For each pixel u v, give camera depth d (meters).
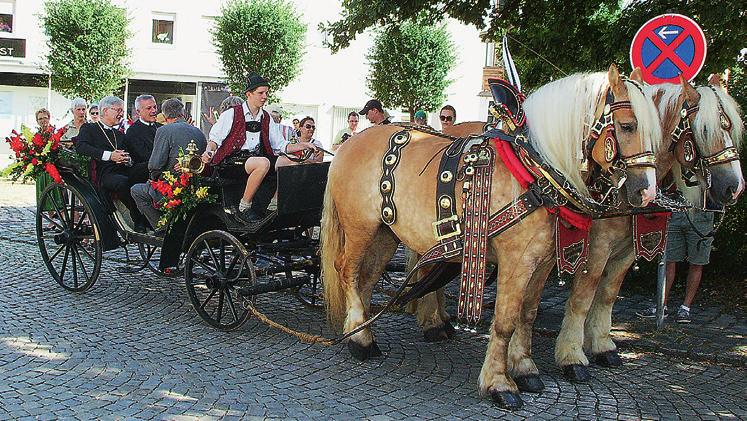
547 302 7.29
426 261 4.61
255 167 5.88
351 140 5.34
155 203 6.40
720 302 7.32
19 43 24.03
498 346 4.48
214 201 5.99
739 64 8.09
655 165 3.92
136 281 7.70
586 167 4.10
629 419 4.33
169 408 4.25
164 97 25.75
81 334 5.73
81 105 10.37
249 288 5.71
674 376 5.20
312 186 5.74
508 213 4.26
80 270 8.20
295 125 14.02
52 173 6.95
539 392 4.73
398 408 4.39
